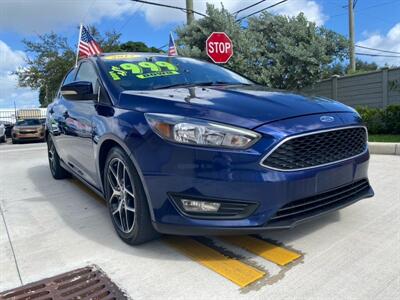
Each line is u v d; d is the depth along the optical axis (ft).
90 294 7.50
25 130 62.90
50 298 7.43
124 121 9.21
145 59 12.99
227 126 7.84
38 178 18.92
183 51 41.63
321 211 8.70
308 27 40.83
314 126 8.23
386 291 7.05
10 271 8.57
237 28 41.34
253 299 7.02
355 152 9.36
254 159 7.66
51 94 94.94
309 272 7.88
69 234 10.68
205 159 7.80
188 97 9.26
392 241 9.11
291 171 7.92
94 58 13.08
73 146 13.60
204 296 7.22
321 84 44.60
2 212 13.12
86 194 14.99
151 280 7.92
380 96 38.29
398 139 25.27
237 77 13.67
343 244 9.07
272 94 9.89
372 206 11.71
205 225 7.93
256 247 9.21
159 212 8.43
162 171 8.22
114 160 9.89
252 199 7.75
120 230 9.94
